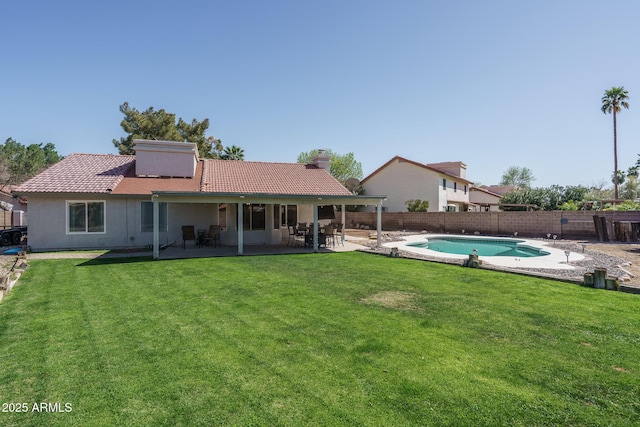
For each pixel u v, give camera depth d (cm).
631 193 5069
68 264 1298
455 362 464
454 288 897
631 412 351
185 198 1498
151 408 361
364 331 584
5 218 2862
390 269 1184
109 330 595
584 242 2131
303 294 843
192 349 512
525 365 456
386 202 4188
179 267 1234
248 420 338
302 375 429
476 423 332
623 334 566
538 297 800
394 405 362
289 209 2372
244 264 1299
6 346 528
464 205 4644
